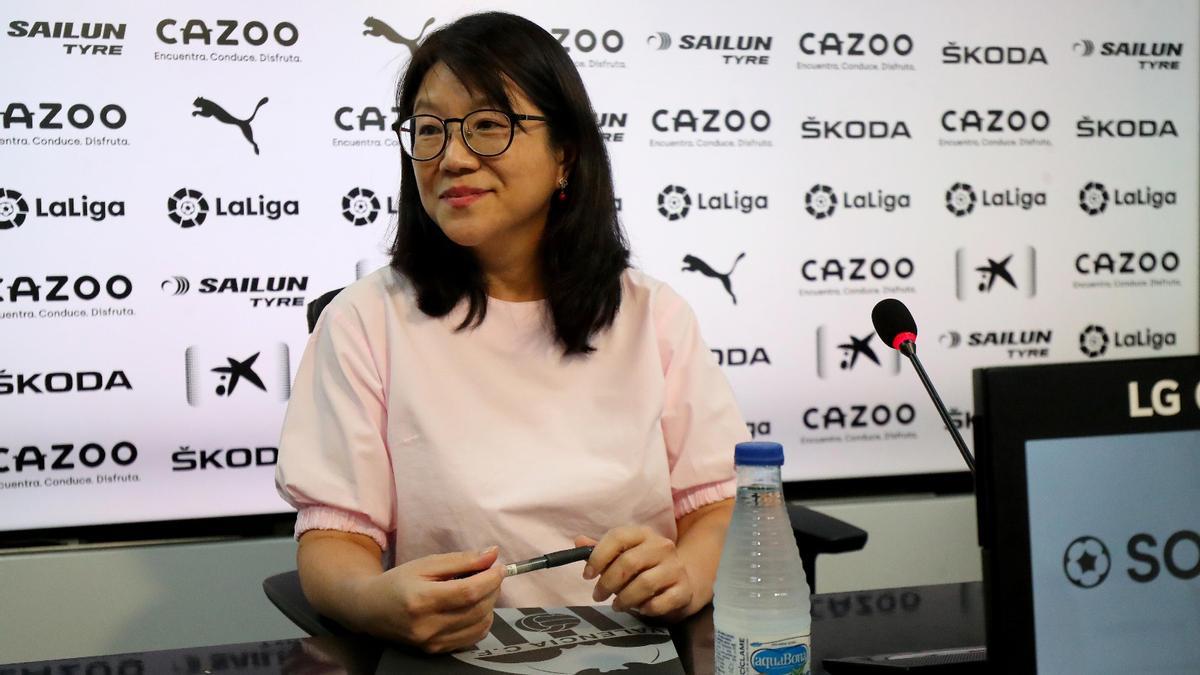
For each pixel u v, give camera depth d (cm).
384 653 101
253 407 256
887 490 288
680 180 273
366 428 132
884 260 284
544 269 138
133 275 248
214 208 252
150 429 251
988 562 78
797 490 283
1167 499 80
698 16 271
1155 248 297
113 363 248
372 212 260
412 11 259
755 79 275
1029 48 288
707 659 101
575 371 138
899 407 287
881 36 280
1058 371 79
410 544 131
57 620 246
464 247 137
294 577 140
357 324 136
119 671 97
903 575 286
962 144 286
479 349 136
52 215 244
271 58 253
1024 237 290
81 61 243
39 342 244
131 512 251
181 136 249
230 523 256
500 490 129
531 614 114
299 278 257
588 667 97
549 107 128
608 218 138
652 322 142
